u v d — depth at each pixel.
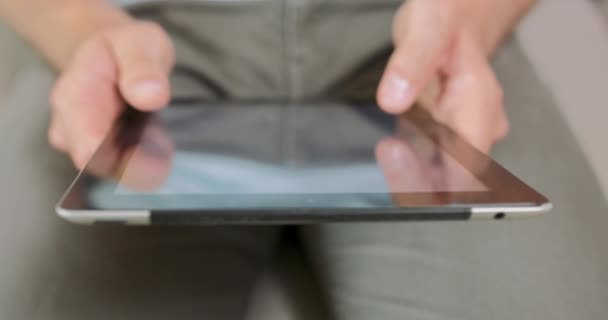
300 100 0.71
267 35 0.75
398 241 0.55
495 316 0.50
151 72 0.56
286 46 0.75
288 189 0.45
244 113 0.63
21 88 0.67
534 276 0.52
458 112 0.57
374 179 0.47
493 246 0.53
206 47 0.76
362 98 0.67
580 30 0.78
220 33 0.75
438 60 0.58
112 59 0.58
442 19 0.59
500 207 0.42
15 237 0.53
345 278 0.54
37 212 0.54
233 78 0.77
